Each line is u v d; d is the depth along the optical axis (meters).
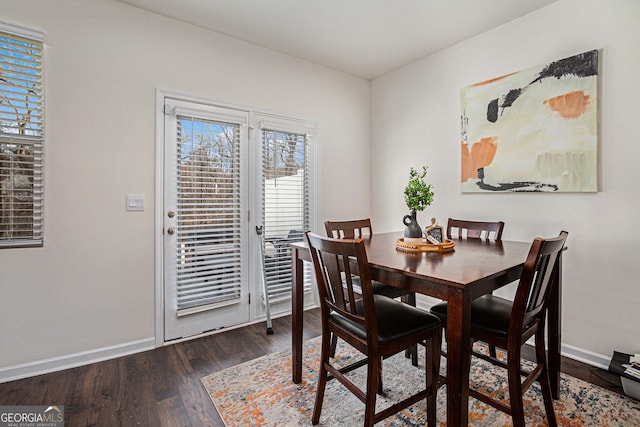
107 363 2.14
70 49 2.05
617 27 1.96
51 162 2.01
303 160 3.19
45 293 2.00
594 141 2.05
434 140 3.07
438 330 1.46
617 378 1.93
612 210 2.01
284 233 3.06
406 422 1.56
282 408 1.67
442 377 1.48
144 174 2.33
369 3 2.27
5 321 1.90
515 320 1.28
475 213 2.74
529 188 2.37
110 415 1.61
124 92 2.24
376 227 3.71
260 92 2.88
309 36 2.72
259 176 2.89
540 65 2.29
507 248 1.84
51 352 2.03
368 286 1.26
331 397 1.76
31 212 1.96
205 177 2.60
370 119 3.73
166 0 2.22
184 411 1.65
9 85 1.89
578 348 2.18
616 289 2.01
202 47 2.57
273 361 2.17
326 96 3.36
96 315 2.17
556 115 2.21
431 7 2.31
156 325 2.39
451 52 2.90
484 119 2.63
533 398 1.73
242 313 2.82
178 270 2.49
